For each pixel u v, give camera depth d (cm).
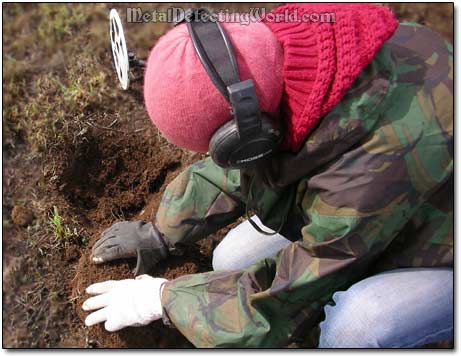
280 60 102
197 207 154
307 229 116
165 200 158
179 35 100
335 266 115
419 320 131
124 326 148
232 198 152
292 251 121
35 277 182
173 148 201
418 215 120
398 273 132
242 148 102
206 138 104
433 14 235
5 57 222
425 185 110
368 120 104
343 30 101
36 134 200
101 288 155
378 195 107
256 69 98
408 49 111
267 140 103
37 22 234
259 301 122
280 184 119
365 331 132
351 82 100
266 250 161
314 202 113
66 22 231
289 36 101
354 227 109
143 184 197
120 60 129
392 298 130
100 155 197
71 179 194
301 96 102
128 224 168
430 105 107
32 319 177
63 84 216
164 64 98
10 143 204
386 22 103
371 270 139
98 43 224
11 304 179
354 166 107
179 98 97
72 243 184
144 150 201
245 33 100
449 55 114
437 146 107
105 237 167
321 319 142
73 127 196
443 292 130
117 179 197
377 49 101
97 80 213
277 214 132
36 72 220
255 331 123
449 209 119
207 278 134
